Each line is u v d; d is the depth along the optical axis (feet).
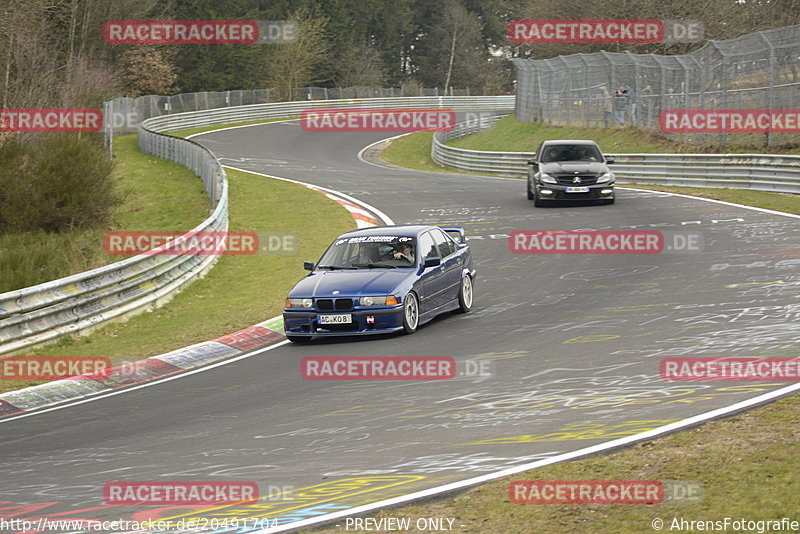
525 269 198.39
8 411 124.77
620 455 76.48
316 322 144.66
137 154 491.72
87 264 227.61
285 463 84.64
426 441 87.76
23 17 438.81
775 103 341.21
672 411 89.76
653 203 285.64
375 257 154.81
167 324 175.63
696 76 391.04
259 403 111.04
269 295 192.24
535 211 281.54
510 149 550.77
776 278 165.37
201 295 201.46
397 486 74.28
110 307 178.91
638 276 179.93
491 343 133.49
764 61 347.77
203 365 141.69
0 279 196.95
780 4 586.04
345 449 87.56
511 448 82.53
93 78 499.51
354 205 314.55
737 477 68.23
